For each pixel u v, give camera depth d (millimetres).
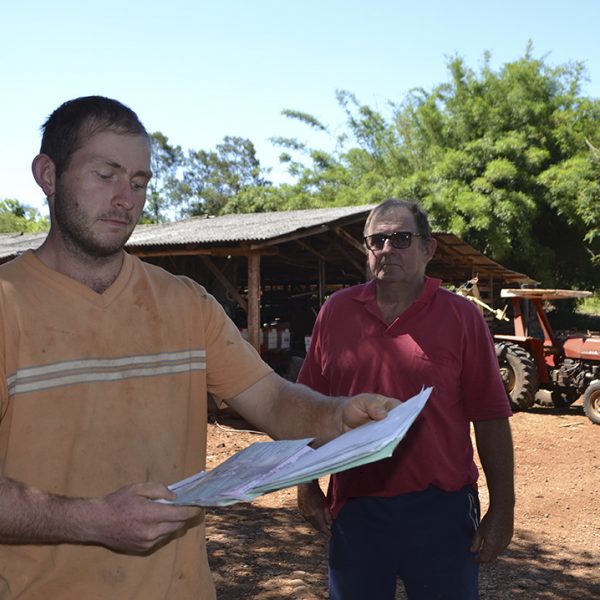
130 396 1782
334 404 1938
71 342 1722
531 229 24875
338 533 2805
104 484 1729
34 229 48875
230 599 4363
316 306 18203
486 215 23656
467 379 2844
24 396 1665
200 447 1962
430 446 2686
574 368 10930
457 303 2883
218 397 2113
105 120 1717
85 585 1719
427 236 2975
